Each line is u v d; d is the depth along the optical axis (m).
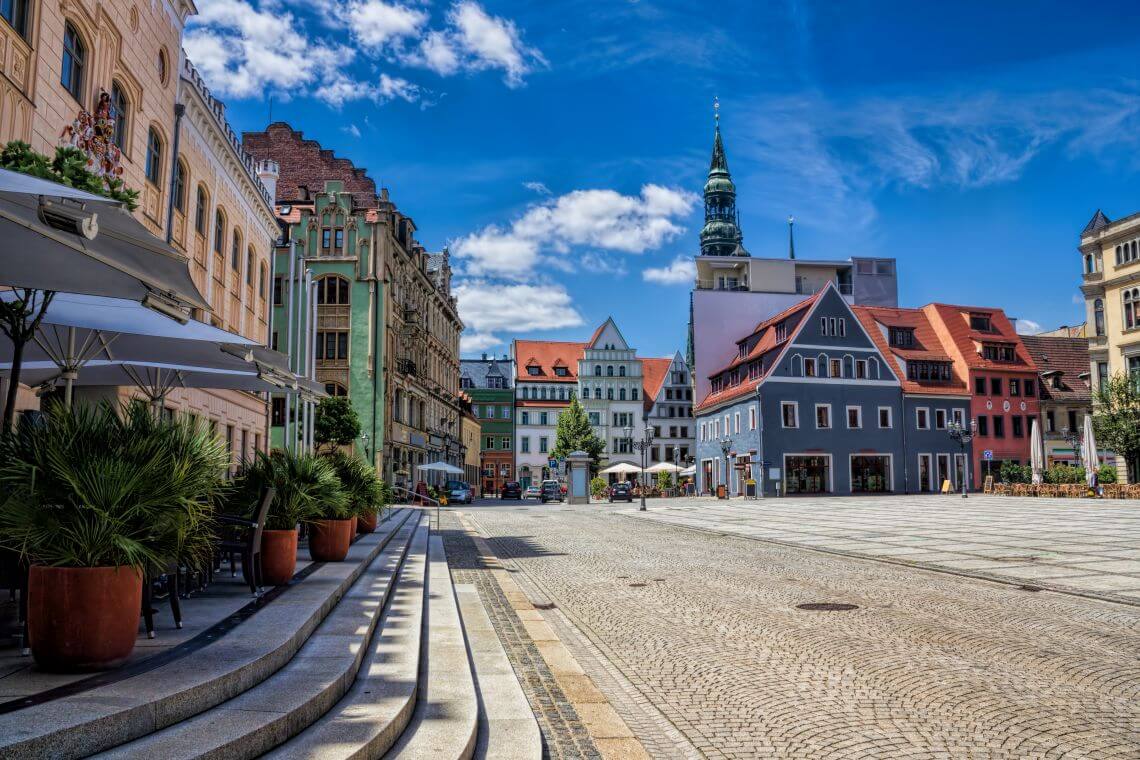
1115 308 50.97
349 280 46.97
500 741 5.08
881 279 77.06
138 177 19.31
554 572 14.62
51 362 10.60
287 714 4.33
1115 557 15.27
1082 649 7.73
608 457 98.25
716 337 71.44
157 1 20.39
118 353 11.05
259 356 10.41
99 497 4.83
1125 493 42.78
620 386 99.81
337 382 46.34
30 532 4.70
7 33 13.30
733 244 139.00
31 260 6.55
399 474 49.47
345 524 12.00
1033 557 15.52
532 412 103.81
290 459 10.30
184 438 5.53
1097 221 73.69
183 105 21.95
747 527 25.72
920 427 60.69
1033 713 5.70
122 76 18.25
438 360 67.44
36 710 3.83
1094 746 5.01
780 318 62.94
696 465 71.88
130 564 4.78
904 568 14.45
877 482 59.72
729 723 5.67
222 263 27.03
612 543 20.64
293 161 55.56
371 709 4.89
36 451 4.93
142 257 5.96
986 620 9.29
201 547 6.10
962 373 62.81
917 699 6.09
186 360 11.38
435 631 8.12
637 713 5.99
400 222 53.56
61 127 15.22
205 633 5.96
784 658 7.52
